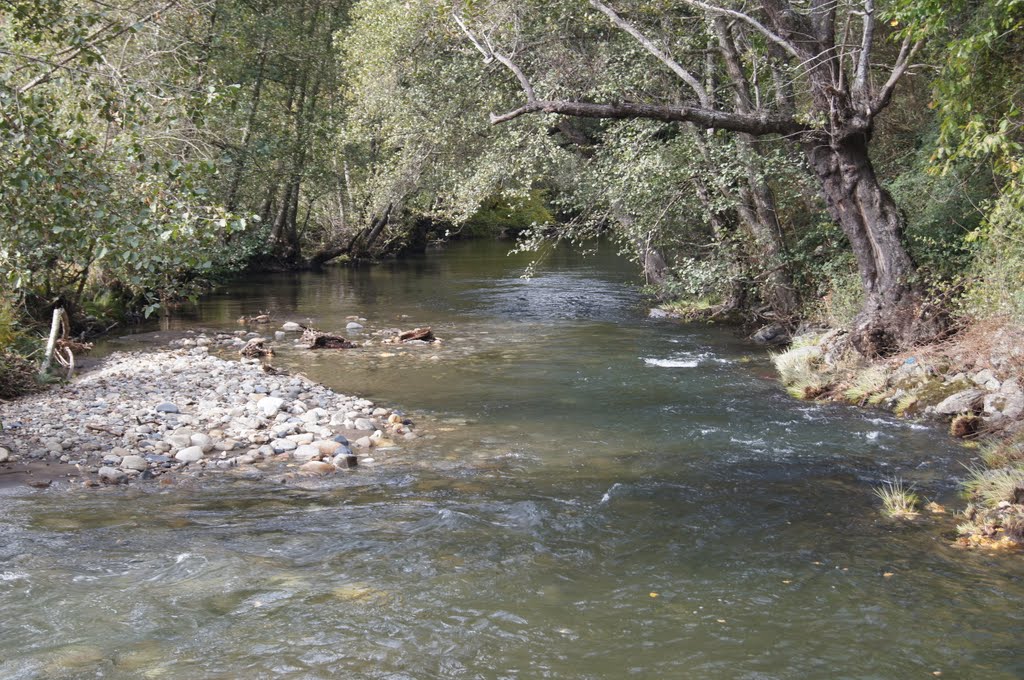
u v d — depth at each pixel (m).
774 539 6.62
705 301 20.23
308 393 12.05
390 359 15.03
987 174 13.90
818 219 17.17
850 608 5.39
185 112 7.39
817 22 12.45
